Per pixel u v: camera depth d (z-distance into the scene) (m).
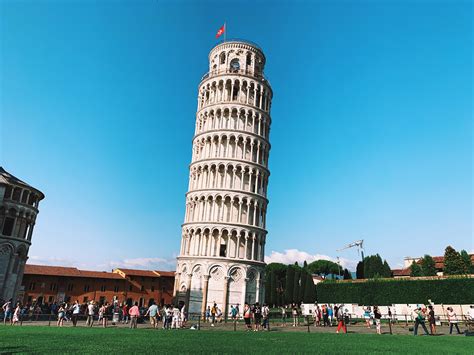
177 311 38.62
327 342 22.27
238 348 17.91
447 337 27.77
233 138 71.69
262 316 40.72
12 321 40.75
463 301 55.72
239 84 75.31
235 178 69.31
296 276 105.75
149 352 15.64
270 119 79.12
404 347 19.83
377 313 34.06
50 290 94.44
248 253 67.00
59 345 17.92
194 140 75.94
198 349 17.09
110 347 17.36
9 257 63.25
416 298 60.62
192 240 66.81
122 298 105.19
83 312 57.62
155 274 113.06
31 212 68.94
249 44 79.00
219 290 62.41
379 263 86.06
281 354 15.86
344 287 71.12
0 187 63.16
